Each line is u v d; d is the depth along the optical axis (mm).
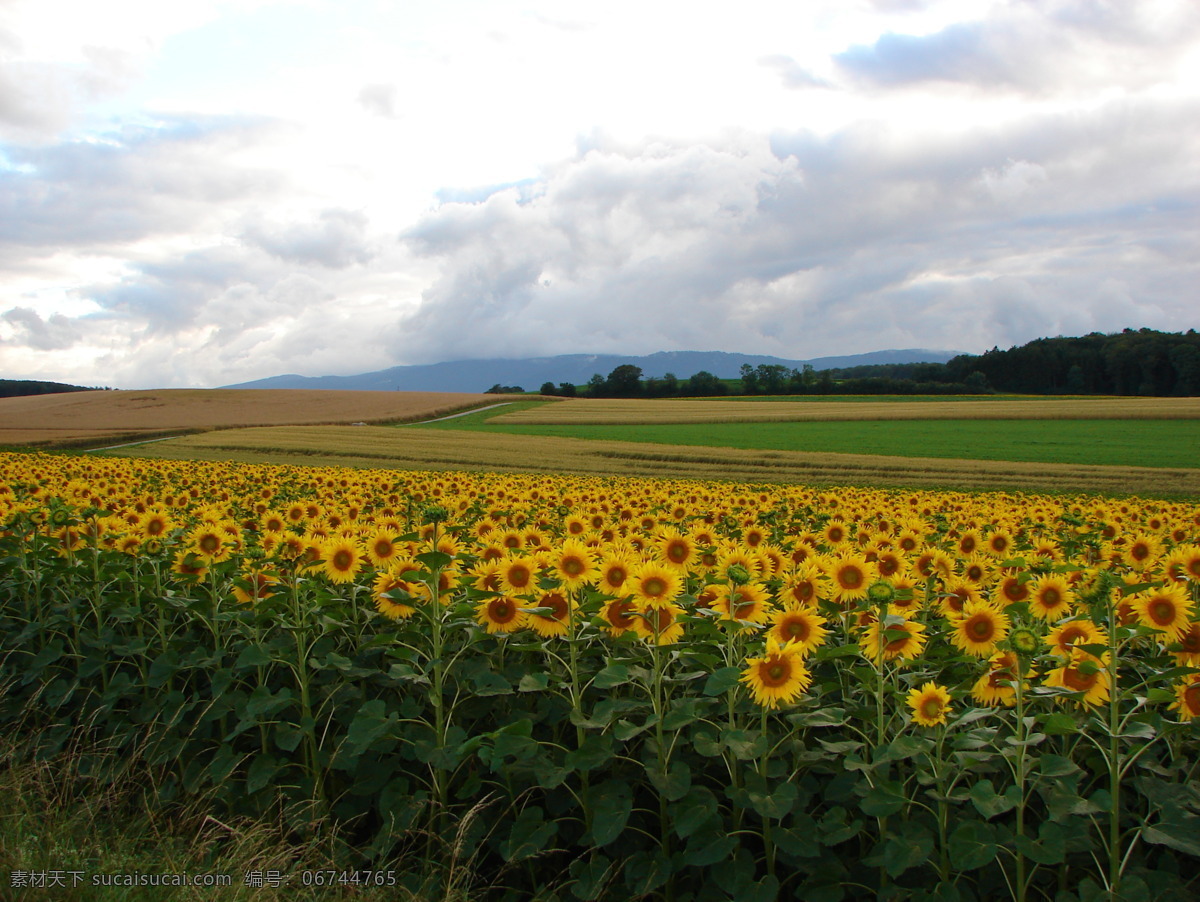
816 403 102062
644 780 4711
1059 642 4414
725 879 3898
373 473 25422
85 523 7285
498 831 4625
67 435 60906
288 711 5461
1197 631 4258
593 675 5246
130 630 6758
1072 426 65000
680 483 25500
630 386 150250
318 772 4953
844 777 4211
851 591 5184
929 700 4062
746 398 120750
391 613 5555
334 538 6473
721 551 6402
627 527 10664
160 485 15688
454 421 82375
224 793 4934
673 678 4742
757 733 4215
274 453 48781
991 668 4461
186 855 4484
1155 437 56375
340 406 95500
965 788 4031
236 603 6133
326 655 5430
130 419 81000
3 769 5441
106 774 5258
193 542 6652
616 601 4805
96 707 5996
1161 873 3635
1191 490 33969
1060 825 3615
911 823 3873
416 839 4691
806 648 4383
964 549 8797
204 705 5559
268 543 7020
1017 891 3691
